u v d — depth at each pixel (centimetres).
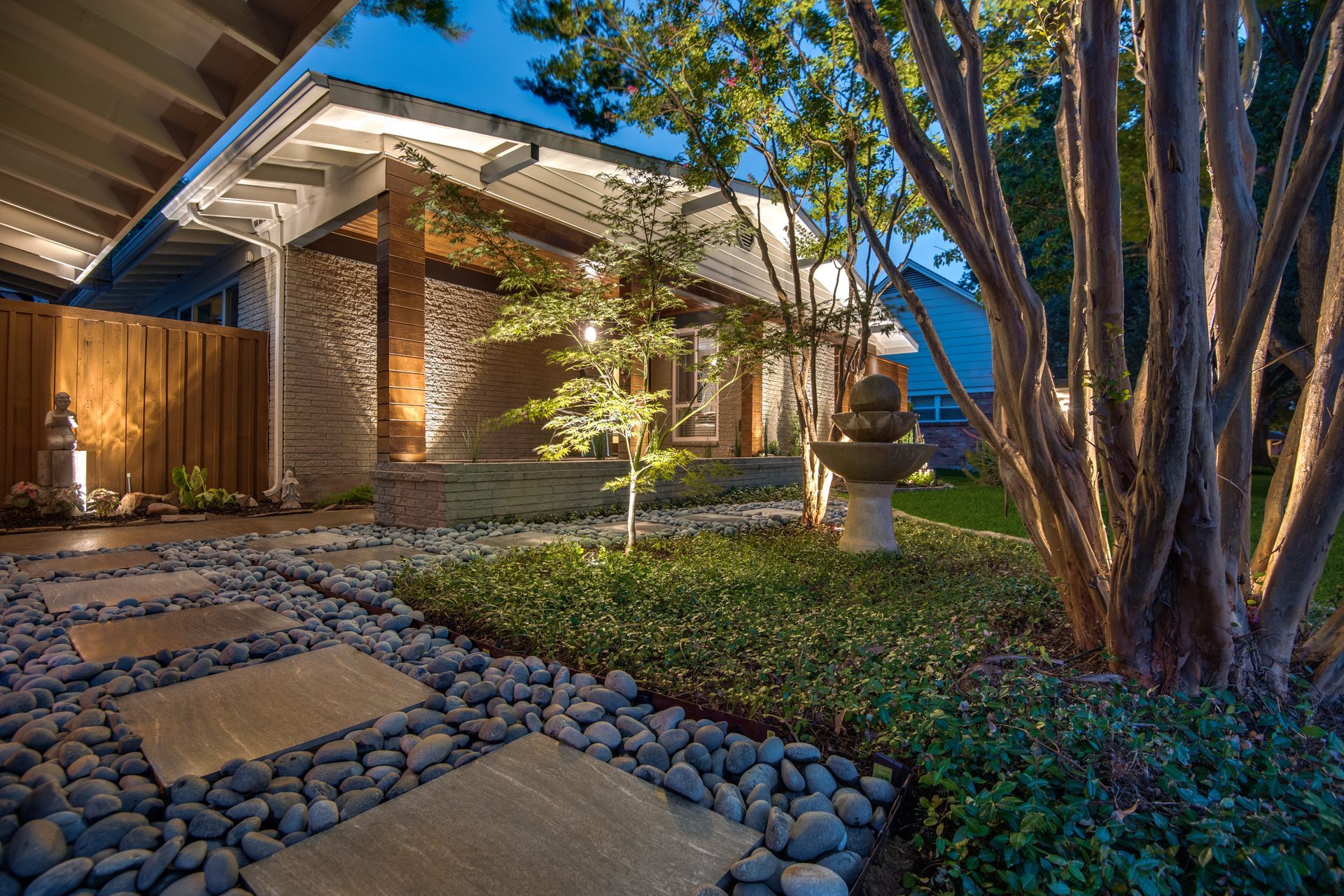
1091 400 249
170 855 132
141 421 703
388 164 598
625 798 160
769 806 157
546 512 669
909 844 152
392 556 462
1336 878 120
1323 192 401
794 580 376
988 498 941
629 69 561
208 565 428
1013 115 507
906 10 224
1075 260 252
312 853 137
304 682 228
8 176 595
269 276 779
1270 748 168
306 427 786
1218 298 221
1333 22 228
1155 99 172
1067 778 159
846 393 617
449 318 928
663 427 1099
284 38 402
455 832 145
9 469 632
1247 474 231
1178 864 137
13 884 124
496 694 220
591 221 774
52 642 268
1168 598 212
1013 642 276
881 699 200
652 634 271
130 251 826
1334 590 347
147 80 435
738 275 1034
